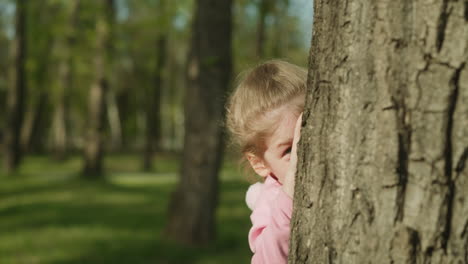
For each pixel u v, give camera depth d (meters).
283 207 1.60
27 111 34.03
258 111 1.80
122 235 8.62
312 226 1.32
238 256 7.72
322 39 1.30
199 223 8.33
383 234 1.16
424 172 1.11
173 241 8.23
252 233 1.78
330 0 1.28
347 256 1.22
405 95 1.13
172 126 41.38
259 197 1.88
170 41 30.83
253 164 1.89
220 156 8.48
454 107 1.09
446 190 1.10
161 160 33.25
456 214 1.10
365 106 1.19
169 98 36.94
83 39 17.61
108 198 13.57
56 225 9.58
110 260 7.07
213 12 8.02
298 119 1.62
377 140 1.17
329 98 1.27
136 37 18.64
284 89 1.79
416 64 1.12
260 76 1.86
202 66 8.10
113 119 43.16
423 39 1.11
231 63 8.30
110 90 35.00
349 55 1.22
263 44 15.67
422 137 1.12
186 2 17.34
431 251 1.12
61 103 28.88
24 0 20.42
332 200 1.26
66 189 15.20
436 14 1.10
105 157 34.62
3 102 36.53
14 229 9.25
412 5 1.12
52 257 7.19
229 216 11.09
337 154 1.25
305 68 1.92
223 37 8.11
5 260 7.02
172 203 8.53
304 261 1.35
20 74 20.83
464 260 1.09
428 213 1.11
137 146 46.62
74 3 18.00
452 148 1.09
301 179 1.38
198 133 8.28
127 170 25.31
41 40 18.66
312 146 1.32
